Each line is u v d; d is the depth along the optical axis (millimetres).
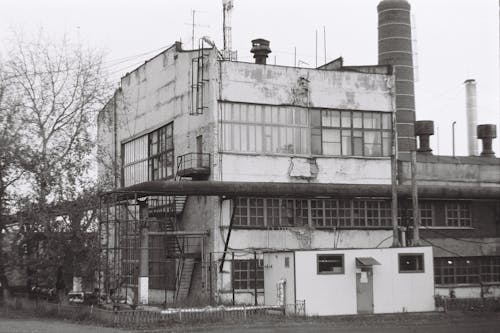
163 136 41312
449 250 39594
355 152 38594
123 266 34875
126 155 46844
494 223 41312
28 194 32969
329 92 38281
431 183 40812
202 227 35844
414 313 31203
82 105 35938
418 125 35469
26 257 32719
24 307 34188
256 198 36031
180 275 36250
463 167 41812
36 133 34719
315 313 29906
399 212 38938
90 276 32000
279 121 36906
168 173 40312
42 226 32156
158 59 42094
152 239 39719
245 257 35125
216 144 35219
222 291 34312
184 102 38531
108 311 26953
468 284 39969
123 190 33469
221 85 35719
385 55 49469
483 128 48625
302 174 37000
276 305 30312
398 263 31797
